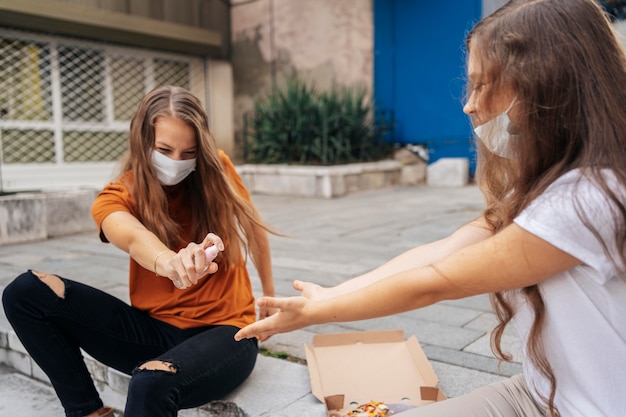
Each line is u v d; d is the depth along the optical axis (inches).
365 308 42.6
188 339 65.1
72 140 336.8
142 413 55.3
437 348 93.6
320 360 77.3
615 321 37.8
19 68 311.0
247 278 79.6
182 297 72.4
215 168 70.1
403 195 331.3
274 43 430.6
